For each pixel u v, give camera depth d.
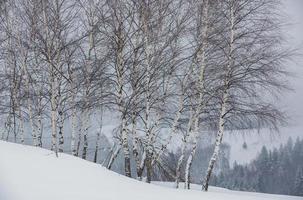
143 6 21.41
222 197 16.41
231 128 23.50
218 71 22.28
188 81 22.42
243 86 21.75
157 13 21.66
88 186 14.85
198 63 22.55
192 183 31.30
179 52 21.77
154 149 22.89
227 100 22.20
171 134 22.58
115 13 21.33
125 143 21.73
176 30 21.58
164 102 22.69
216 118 23.55
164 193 15.70
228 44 21.92
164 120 23.73
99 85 23.62
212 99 22.83
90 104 23.41
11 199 12.77
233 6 21.94
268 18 21.66
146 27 21.42
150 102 22.62
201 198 15.70
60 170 15.69
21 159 15.80
